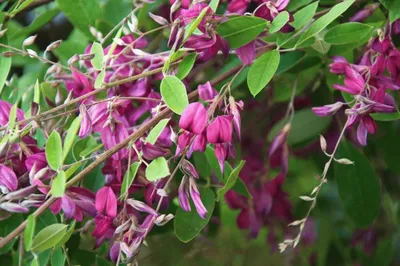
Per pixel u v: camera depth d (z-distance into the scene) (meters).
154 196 0.62
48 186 0.59
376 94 0.63
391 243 0.96
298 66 0.77
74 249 0.70
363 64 0.66
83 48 0.82
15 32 0.83
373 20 0.74
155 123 0.60
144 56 0.66
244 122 0.93
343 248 1.03
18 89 0.78
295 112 0.88
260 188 0.89
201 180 0.75
